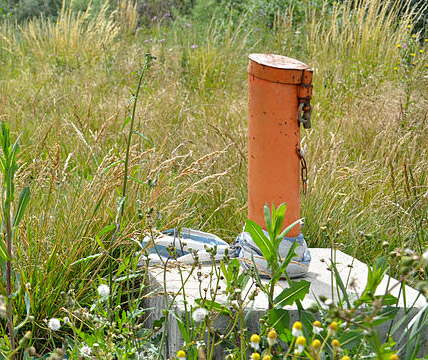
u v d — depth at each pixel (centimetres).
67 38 1305
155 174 482
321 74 959
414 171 538
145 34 1508
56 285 364
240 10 1470
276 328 271
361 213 487
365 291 242
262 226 353
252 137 348
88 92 852
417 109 699
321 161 552
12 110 755
